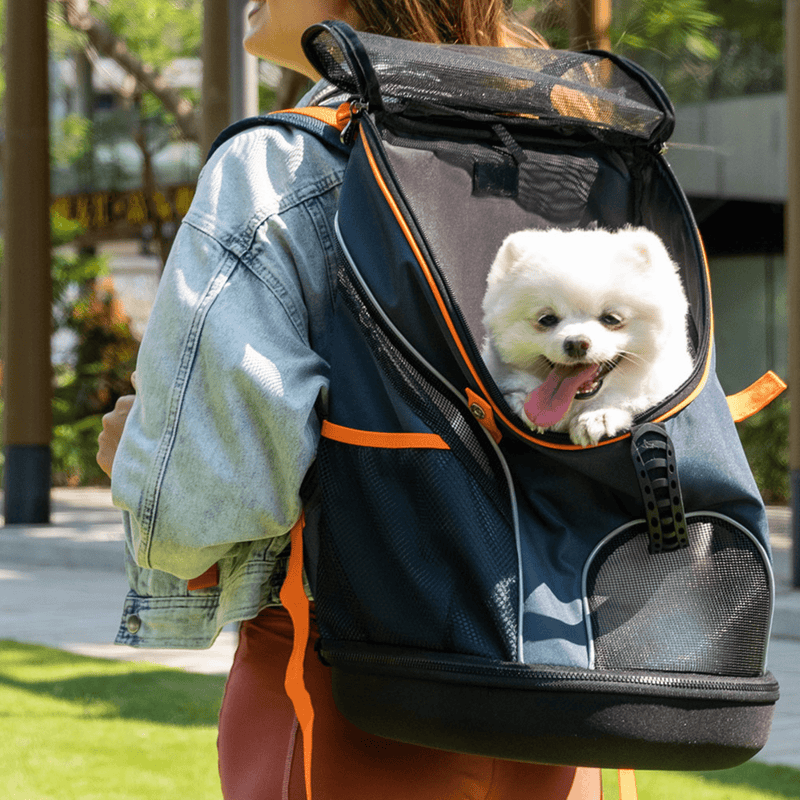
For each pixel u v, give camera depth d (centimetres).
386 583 176
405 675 171
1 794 477
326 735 193
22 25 1566
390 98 206
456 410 179
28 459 1636
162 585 202
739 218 2003
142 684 718
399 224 183
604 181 231
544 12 420
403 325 181
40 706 655
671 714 168
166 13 2202
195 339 185
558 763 169
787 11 1061
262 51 247
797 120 1035
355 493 181
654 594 176
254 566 193
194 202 199
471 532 173
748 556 182
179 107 1911
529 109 218
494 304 220
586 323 210
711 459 182
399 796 191
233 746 202
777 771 530
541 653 167
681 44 1330
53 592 1174
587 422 178
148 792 486
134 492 183
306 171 201
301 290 196
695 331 224
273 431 181
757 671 180
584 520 180
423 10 240
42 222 1596
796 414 1038
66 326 2756
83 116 2836
